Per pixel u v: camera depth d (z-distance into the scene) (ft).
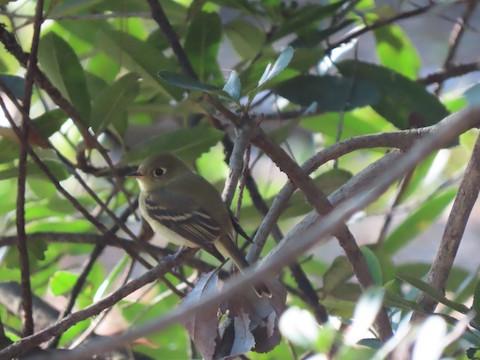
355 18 39.09
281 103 41.86
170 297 36.37
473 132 41.60
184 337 34.65
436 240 55.72
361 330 15.39
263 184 48.26
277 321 22.24
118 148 42.29
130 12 35.53
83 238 32.58
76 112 29.17
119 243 29.30
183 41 38.06
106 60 37.60
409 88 34.65
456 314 36.88
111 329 38.99
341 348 15.65
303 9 35.45
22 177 27.22
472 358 20.85
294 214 33.42
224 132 31.45
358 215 35.83
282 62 23.73
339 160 44.78
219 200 30.71
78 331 34.17
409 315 21.13
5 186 38.65
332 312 28.89
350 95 33.86
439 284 23.94
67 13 32.58
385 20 36.83
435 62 59.00
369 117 42.37
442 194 34.73
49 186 35.22
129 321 36.32
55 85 31.37
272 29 35.42
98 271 37.45
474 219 57.52
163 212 30.83
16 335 33.40
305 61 33.88
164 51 39.65
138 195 36.09
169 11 35.88
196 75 33.32
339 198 26.00
